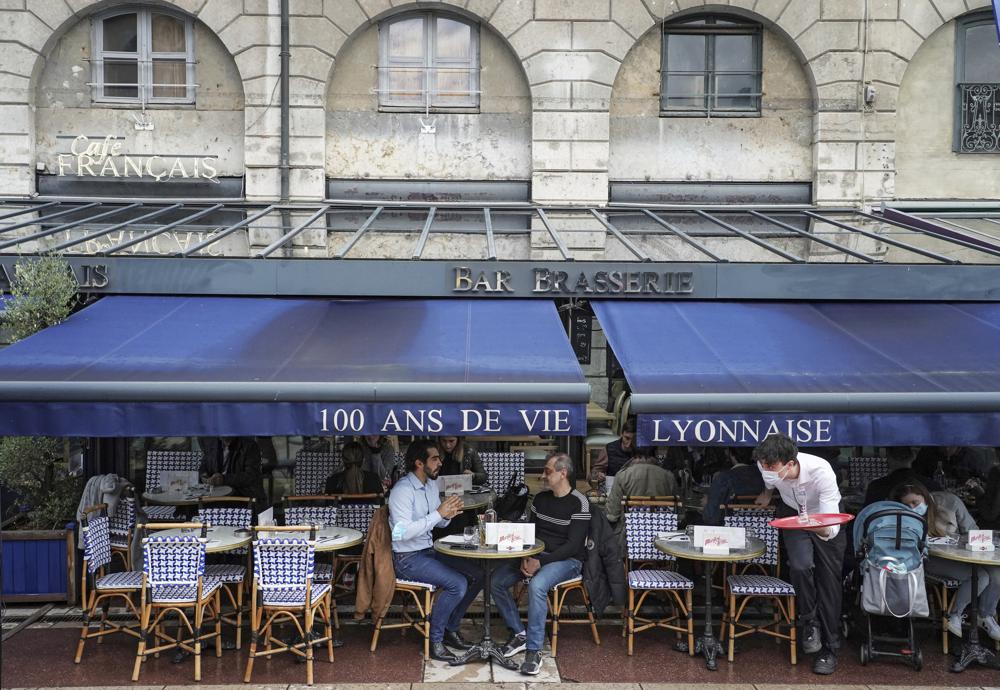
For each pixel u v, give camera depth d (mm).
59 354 8047
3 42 12797
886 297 9797
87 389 7469
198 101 13164
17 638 8352
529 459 14609
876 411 7770
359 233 11266
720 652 8070
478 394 7684
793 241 11188
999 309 9703
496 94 13352
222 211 12359
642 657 7996
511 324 9070
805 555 7699
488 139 13344
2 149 12820
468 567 8234
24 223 11055
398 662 7824
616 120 13422
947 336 9000
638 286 9695
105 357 8023
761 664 7852
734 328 9125
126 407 7539
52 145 13102
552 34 13117
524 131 13352
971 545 7840
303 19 12969
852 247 10656
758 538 8344
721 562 9000
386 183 13273
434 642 7895
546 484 8430
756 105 13570
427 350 8391
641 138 13453
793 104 13508
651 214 12227
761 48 13484
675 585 8008
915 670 7738
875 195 13250
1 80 12805
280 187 12961
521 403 7727
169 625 8742
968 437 7824
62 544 9250
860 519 7938
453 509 8117
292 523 9102
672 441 7723
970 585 7953
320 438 13648
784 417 7770
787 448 7301
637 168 13453
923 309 9719
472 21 13328
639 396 7684
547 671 7648
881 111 13219
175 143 13180
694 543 7895
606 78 13148
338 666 7723
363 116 13258
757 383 7945
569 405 7742
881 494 8688
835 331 9109
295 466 12680
